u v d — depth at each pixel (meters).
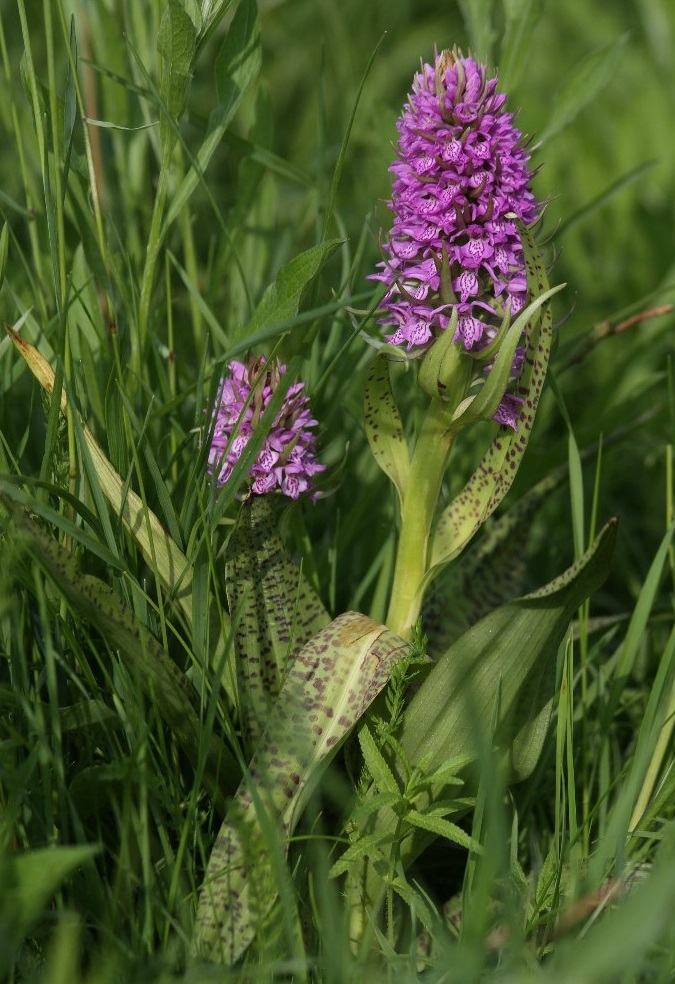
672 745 1.08
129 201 1.18
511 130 1.01
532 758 1.03
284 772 1.00
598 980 0.92
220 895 0.98
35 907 0.93
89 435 1.02
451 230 1.01
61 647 1.03
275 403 1.01
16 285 1.16
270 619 1.03
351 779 1.04
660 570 1.08
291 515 1.09
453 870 1.08
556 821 1.03
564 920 1.00
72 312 1.11
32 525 0.97
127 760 0.98
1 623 1.03
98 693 1.02
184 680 1.01
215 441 1.05
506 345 1.01
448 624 1.09
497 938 1.00
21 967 0.98
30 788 0.99
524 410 1.03
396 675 1.00
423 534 1.05
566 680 1.03
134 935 0.97
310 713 1.00
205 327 1.17
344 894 1.02
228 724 1.01
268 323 1.04
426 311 1.02
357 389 1.18
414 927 0.98
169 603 1.04
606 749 1.07
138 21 1.18
